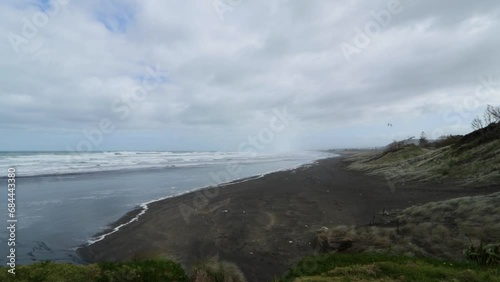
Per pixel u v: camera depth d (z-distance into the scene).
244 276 8.47
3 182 25.72
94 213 16.62
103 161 49.69
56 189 23.55
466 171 22.09
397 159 38.38
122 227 14.23
